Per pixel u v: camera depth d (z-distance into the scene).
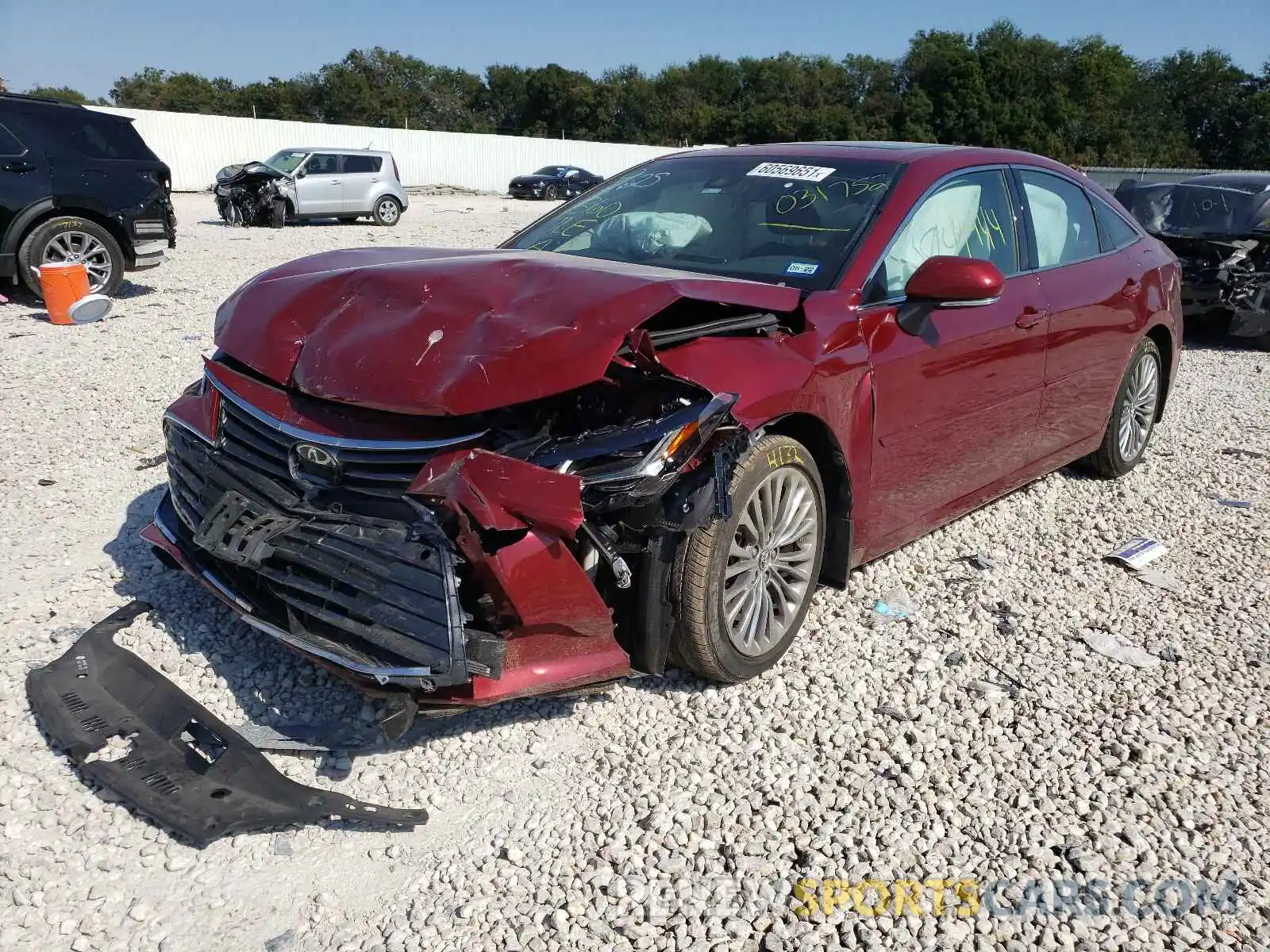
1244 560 4.78
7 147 9.75
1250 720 3.39
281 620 2.90
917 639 3.81
